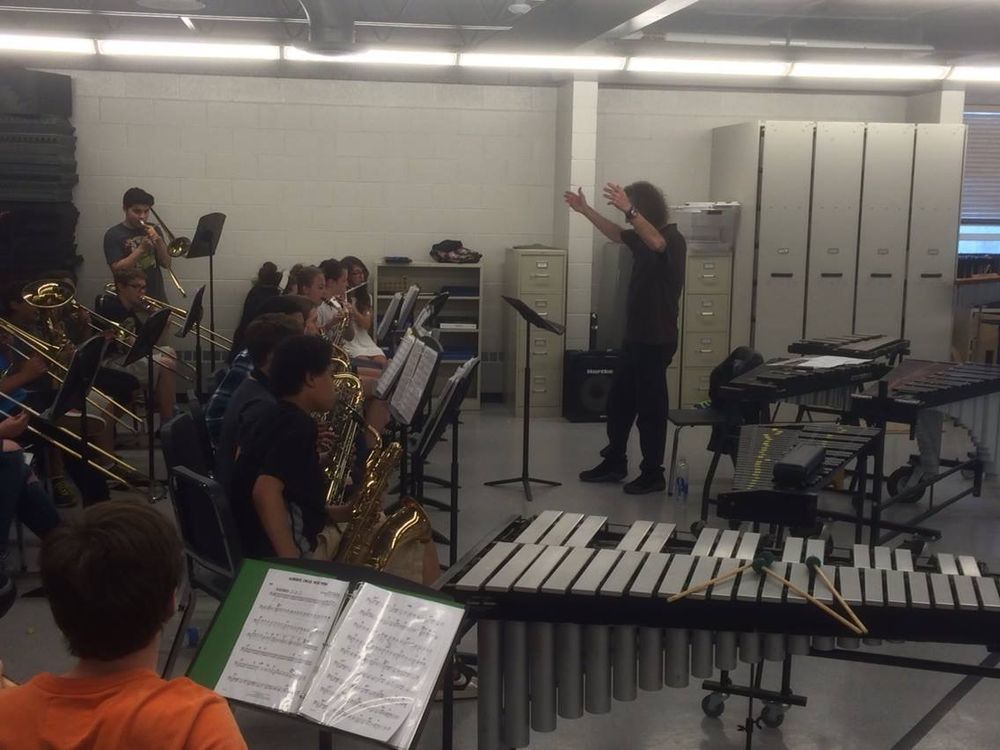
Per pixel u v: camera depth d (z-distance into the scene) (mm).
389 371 4035
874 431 4078
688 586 2326
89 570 1236
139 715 1246
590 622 2371
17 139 7051
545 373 7883
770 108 8352
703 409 5648
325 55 5969
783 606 2348
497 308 8383
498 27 6273
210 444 4090
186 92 7781
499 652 2383
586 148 7918
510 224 8305
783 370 4930
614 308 7918
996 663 2795
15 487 3621
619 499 5594
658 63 6977
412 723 1711
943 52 7008
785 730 3076
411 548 3279
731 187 7988
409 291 6320
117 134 7758
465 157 8172
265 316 3500
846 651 2402
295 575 1917
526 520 2908
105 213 7832
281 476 2877
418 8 6402
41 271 7133
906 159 7754
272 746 2924
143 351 5027
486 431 7355
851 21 6945
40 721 1258
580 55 6863
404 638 1813
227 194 7953
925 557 2684
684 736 3043
